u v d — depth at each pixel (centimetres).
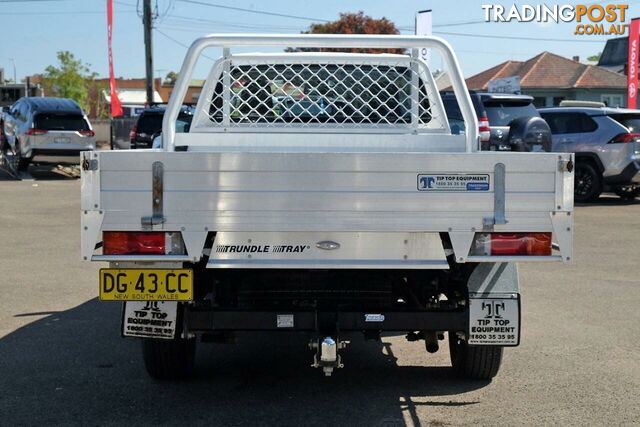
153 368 559
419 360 636
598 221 1527
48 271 1007
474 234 455
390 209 452
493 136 1565
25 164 2506
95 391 546
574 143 1839
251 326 482
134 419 491
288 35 512
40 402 521
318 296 519
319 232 454
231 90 602
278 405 521
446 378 584
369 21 4494
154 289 464
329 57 607
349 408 515
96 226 451
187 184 450
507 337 491
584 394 546
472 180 453
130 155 447
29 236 1309
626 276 1000
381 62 613
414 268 457
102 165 448
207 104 595
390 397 539
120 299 464
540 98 4538
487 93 1609
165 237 454
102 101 7700
